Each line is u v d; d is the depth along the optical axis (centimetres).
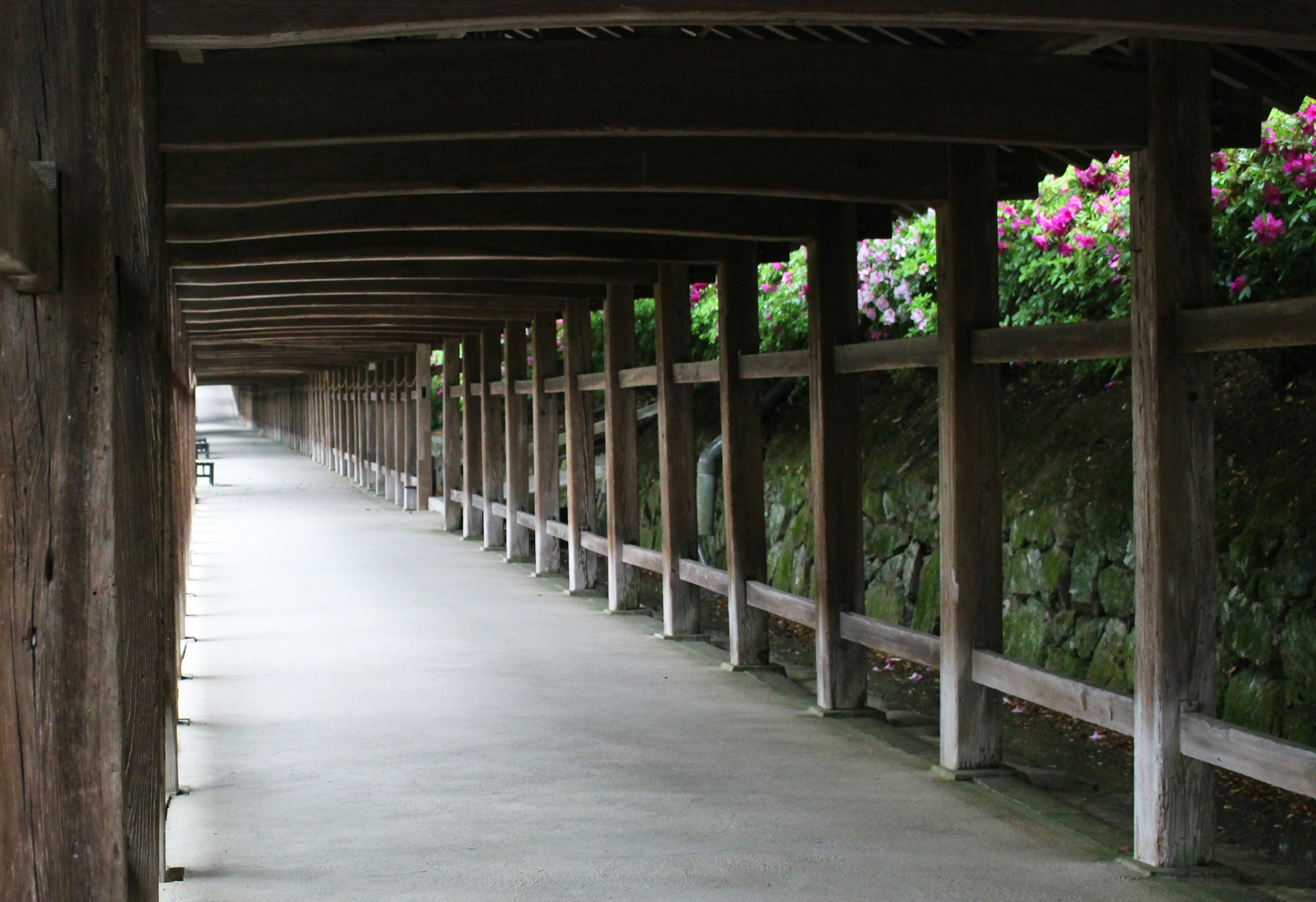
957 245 520
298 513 1802
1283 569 557
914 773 530
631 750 566
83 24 255
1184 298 406
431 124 428
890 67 441
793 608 681
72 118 254
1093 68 426
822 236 630
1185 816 409
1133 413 457
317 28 308
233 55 420
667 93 436
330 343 1620
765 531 757
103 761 256
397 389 1897
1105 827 459
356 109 424
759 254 776
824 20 316
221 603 990
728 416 740
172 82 418
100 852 256
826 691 634
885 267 994
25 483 253
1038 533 729
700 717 629
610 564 952
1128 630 644
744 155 521
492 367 1359
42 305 253
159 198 348
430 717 627
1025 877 406
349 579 1130
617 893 392
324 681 707
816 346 637
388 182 522
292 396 3797
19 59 254
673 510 839
